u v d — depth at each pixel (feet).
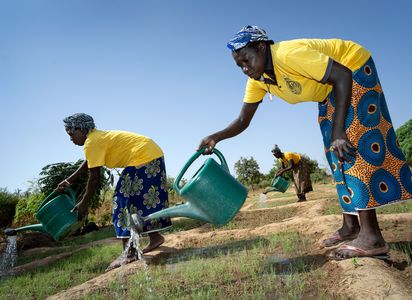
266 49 9.64
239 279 10.52
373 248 9.53
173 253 15.46
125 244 14.61
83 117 14.89
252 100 11.94
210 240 17.39
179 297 9.68
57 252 23.50
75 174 16.01
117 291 10.92
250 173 104.37
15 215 39.60
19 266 18.78
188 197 9.21
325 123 10.50
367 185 9.33
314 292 8.75
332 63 8.71
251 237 16.70
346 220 12.00
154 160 15.03
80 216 14.49
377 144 9.39
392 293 7.45
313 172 90.33
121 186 14.71
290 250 13.05
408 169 9.76
